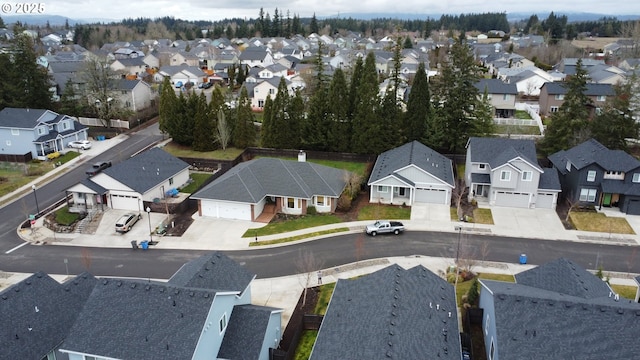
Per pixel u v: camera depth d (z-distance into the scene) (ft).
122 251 139.03
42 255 136.56
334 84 211.61
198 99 229.45
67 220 156.66
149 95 301.84
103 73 260.21
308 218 160.66
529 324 79.66
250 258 134.62
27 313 85.25
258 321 90.22
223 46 608.19
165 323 79.46
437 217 159.63
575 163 164.96
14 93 244.83
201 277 94.53
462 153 216.33
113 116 265.95
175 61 488.85
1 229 151.43
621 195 161.79
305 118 229.25
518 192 165.07
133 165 174.91
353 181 174.81
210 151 225.35
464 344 93.86
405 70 404.57
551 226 152.46
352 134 213.87
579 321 78.23
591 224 152.87
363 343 79.30
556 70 403.95
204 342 80.23
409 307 87.86
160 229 149.59
